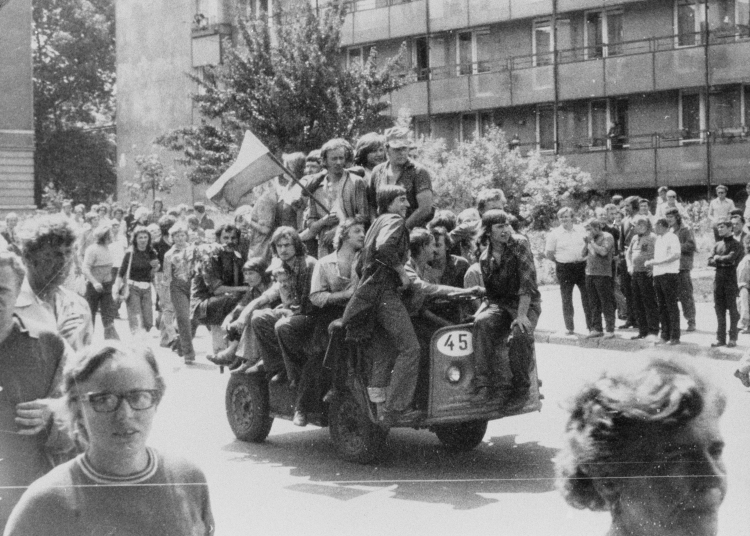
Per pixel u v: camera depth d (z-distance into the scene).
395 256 7.23
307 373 7.97
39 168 34.78
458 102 36.75
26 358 3.32
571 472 1.85
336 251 7.82
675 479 1.77
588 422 1.80
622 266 15.89
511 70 35.50
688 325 14.92
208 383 11.49
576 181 27.50
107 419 2.57
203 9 35.75
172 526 2.61
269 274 9.81
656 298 14.28
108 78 35.34
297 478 7.04
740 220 15.96
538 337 15.62
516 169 26.56
